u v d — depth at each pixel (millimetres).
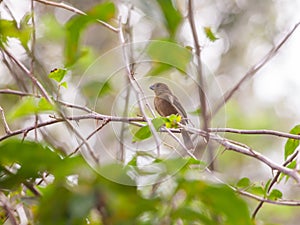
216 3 15562
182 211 2545
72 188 2463
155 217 2523
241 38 15641
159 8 2604
